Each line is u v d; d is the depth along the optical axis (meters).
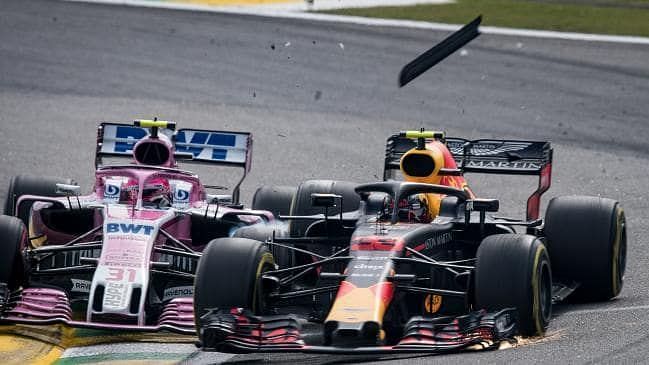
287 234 38.78
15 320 33.78
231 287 32.69
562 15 106.00
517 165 42.47
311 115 74.12
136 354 33.72
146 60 86.12
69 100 74.62
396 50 92.12
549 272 34.38
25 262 36.03
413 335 31.39
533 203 42.28
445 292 33.53
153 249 36.47
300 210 42.75
